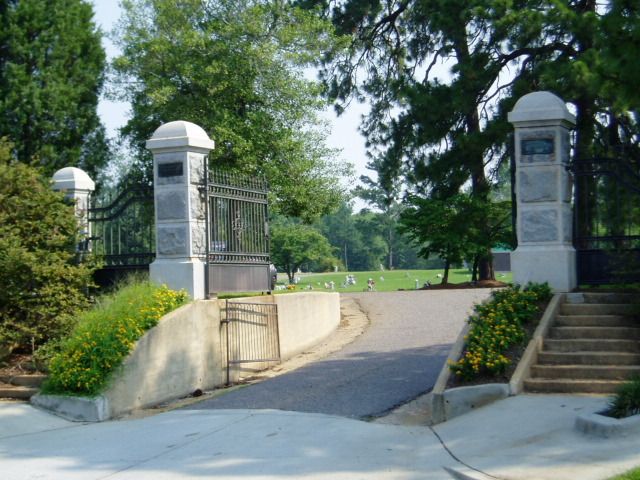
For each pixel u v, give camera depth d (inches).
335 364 546.9
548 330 437.4
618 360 404.8
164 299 501.0
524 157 497.4
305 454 330.0
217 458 331.6
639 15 393.7
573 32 796.0
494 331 422.3
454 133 1073.5
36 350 514.0
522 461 294.5
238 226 581.3
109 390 440.8
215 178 562.3
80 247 590.9
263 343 581.3
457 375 400.8
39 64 850.8
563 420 338.3
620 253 487.2
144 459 338.3
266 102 944.9
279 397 454.9
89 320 478.9
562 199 489.1
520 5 910.4
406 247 3853.3
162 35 943.0
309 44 965.2
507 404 372.5
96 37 923.4
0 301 520.7
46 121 847.7
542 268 485.7
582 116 829.8
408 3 1243.8
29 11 845.2
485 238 1070.4
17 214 546.6
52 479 314.3
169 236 540.7
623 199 510.9
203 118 905.5
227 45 923.4
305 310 649.6
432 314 741.3
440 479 286.8
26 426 417.7
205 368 517.3
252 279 589.6
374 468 305.3
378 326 710.5
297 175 963.3
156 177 547.2
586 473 272.4
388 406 417.1
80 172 614.2
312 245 2277.3
